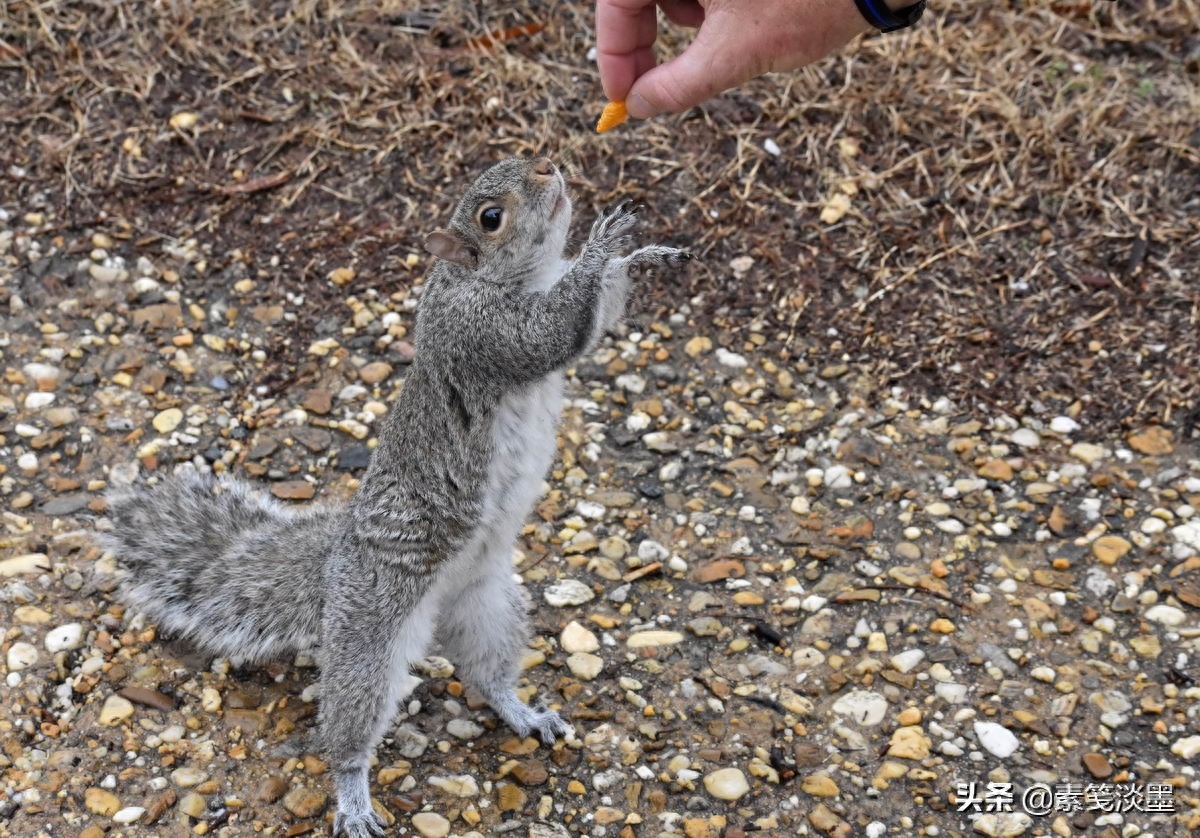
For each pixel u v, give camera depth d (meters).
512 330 1.39
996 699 1.45
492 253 1.40
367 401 1.62
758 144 1.74
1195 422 1.60
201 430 1.59
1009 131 1.75
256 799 1.40
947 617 1.49
